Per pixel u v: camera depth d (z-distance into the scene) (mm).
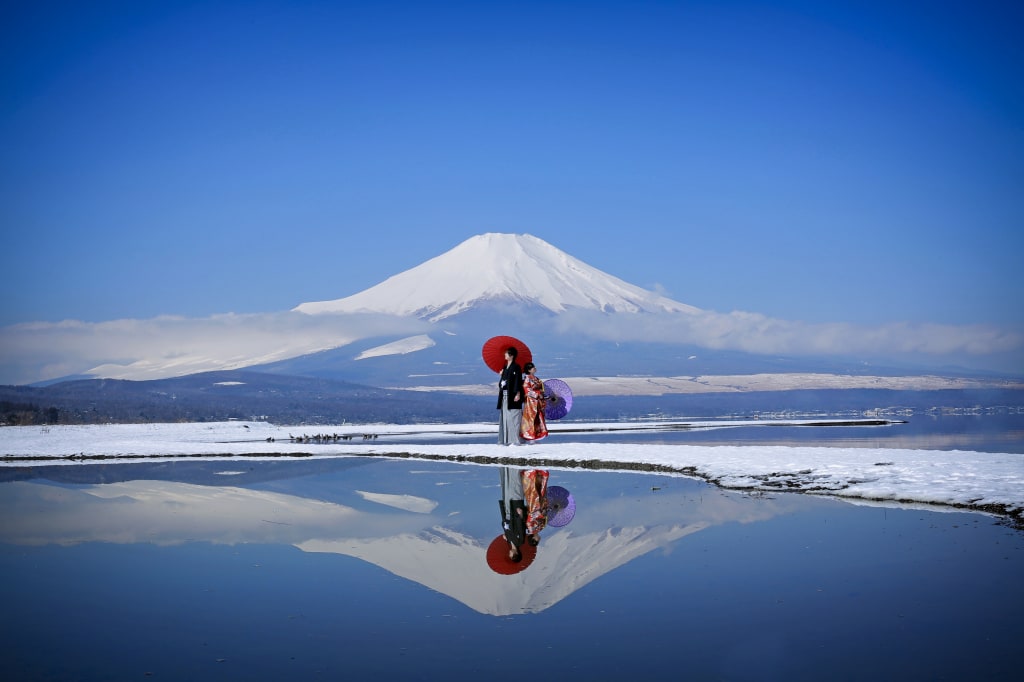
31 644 5371
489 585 6758
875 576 6812
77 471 18625
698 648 5109
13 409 70938
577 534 8898
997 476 12492
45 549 8422
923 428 37094
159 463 21031
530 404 22609
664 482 13961
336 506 11422
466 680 4652
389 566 7469
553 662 4918
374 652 5152
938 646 5051
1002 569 6992
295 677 4746
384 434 38562
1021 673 4590
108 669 4918
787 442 25906
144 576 7172
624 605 6078
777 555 7680
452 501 11812
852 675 4605
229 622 5809
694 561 7484
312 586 6770
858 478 12977
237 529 9531
